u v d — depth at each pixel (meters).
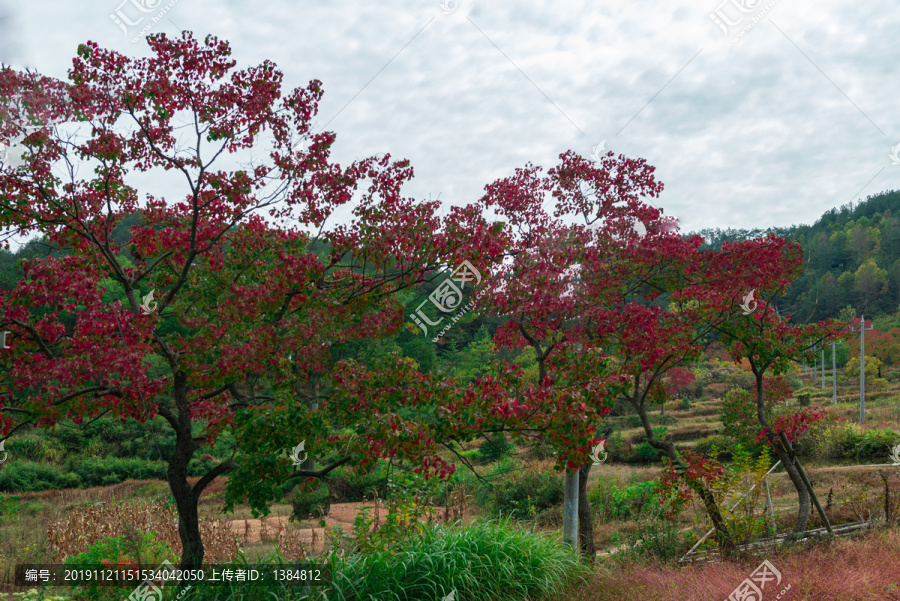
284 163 7.30
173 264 8.16
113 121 6.84
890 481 13.91
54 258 7.46
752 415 12.72
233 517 16.09
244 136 7.22
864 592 6.58
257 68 7.05
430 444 6.10
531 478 17.61
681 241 10.41
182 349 7.10
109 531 11.99
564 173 10.58
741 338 11.41
